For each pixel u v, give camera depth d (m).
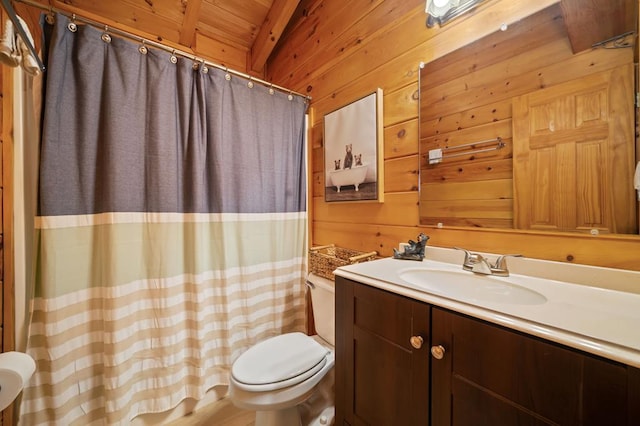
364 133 1.44
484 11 1.01
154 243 1.24
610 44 0.75
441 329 0.68
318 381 1.12
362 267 1.04
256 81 1.57
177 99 1.30
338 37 1.66
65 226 1.04
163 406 1.26
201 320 1.36
